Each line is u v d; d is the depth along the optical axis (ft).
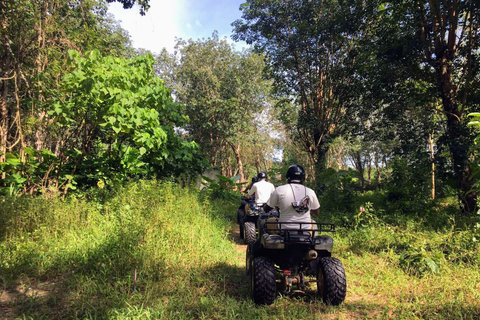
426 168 39.29
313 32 52.75
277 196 14.20
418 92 38.27
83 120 31.24
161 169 38.60
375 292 14.76
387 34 38.06
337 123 57.77
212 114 110.83
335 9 50.98
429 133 39.42
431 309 12.46
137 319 10.95
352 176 41.75
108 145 36.63
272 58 60.34
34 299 12.44
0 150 31.19
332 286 12.72
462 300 12.90
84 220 22.25
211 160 124.16
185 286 14.51
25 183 30.94
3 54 32.37
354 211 35.73
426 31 34.76
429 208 36.01
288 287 13.39
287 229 13.10
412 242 21.02
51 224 21.07
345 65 51.83
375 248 21.76
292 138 71.00
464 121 32.78
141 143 31.81
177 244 18.84
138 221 19.95
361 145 104.99
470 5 29.89
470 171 31.53
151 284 14.34
